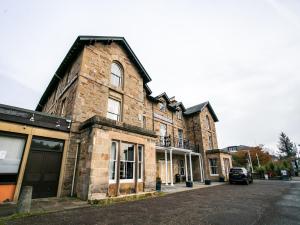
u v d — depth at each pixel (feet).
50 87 49.11
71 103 32.71
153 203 24.09
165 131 60.64
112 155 28.22
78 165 27.76
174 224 15.39
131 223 15.43
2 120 23.49
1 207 19.61
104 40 38.50
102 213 18.31
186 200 26.66
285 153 219.41
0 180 22.27
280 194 33.19
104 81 36.37
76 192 26.13
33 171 24.89
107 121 26.91
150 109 56.49
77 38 34.68
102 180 24.38
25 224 14.39
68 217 16.57
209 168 65.87
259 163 124.77
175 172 60.64
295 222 16.12
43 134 26.58
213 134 78.95
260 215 18.49
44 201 22.93
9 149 23.70
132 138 30.48
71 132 29.32
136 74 45.32
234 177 54.65
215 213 19.16
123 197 25.54
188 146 66.28
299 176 99.91
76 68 35.73
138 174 30.45
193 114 73.97
